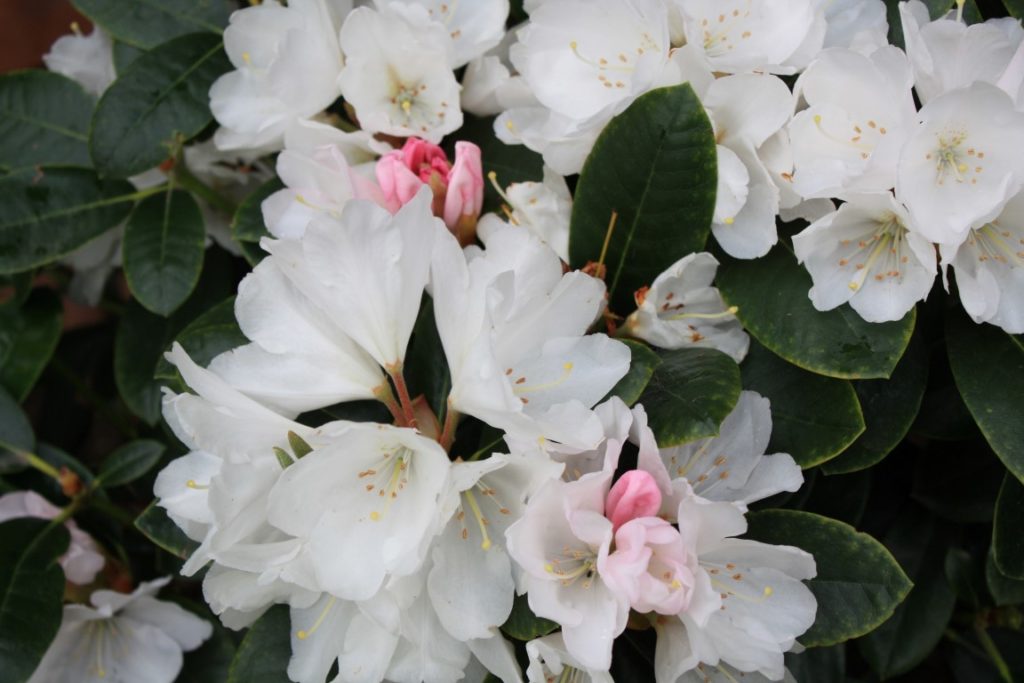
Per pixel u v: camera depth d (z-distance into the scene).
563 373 0.64
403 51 0.71
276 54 0.73
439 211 0.69
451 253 0.62
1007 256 0.65
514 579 0.64
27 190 0.79
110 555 0.81
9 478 0.81
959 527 0.76
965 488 0.74
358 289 0.63
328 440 0.62
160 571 0.81
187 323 0.83
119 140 0.76
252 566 0.63
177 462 0.67
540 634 0.64
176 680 0.79
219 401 0.63
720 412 0.64
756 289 0.68
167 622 0.79
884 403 0.69
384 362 0.64
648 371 0.64
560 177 0.71
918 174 0.63
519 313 0.63
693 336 0.67
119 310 0.98
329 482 0.62
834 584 0.66
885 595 0.65
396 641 0.65
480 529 0.64
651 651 0.67
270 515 0.61
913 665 0.73
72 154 0.82
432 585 0.63
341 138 0.72
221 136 0.76
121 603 0.77
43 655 0.73
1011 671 0.76
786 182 0.67
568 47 0.70
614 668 0.67
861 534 0.66
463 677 0.66
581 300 0.64
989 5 0.74
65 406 0.97
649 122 0.66
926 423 0.73
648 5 0.65
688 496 0.62
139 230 0.78
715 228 0.68
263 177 0.81
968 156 0.63
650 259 0.69
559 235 0.69
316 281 0.64
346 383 0.65
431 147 0.69
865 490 0.73
